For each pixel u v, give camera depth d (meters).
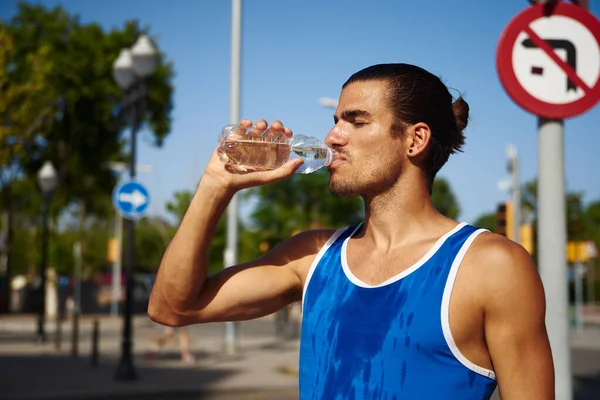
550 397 1.61
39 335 20.06
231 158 1.93
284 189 24.89
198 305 2.01
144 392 10.91
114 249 36.06
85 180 38.69
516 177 18.22
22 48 34.41
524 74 3.97
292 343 20.94
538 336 1.62
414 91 1.85
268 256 2.08
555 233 4.05
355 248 1.87
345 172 1.86
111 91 35.38
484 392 1.65
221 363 15.21
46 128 32.84
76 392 10.74
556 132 4.05
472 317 1.62
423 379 1.61
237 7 17.67
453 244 1.70
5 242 35.28
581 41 4.01
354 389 1.67
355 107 1.87
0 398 10.16
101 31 36.25
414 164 1.85
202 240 1.94
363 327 1.69
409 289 1.67
